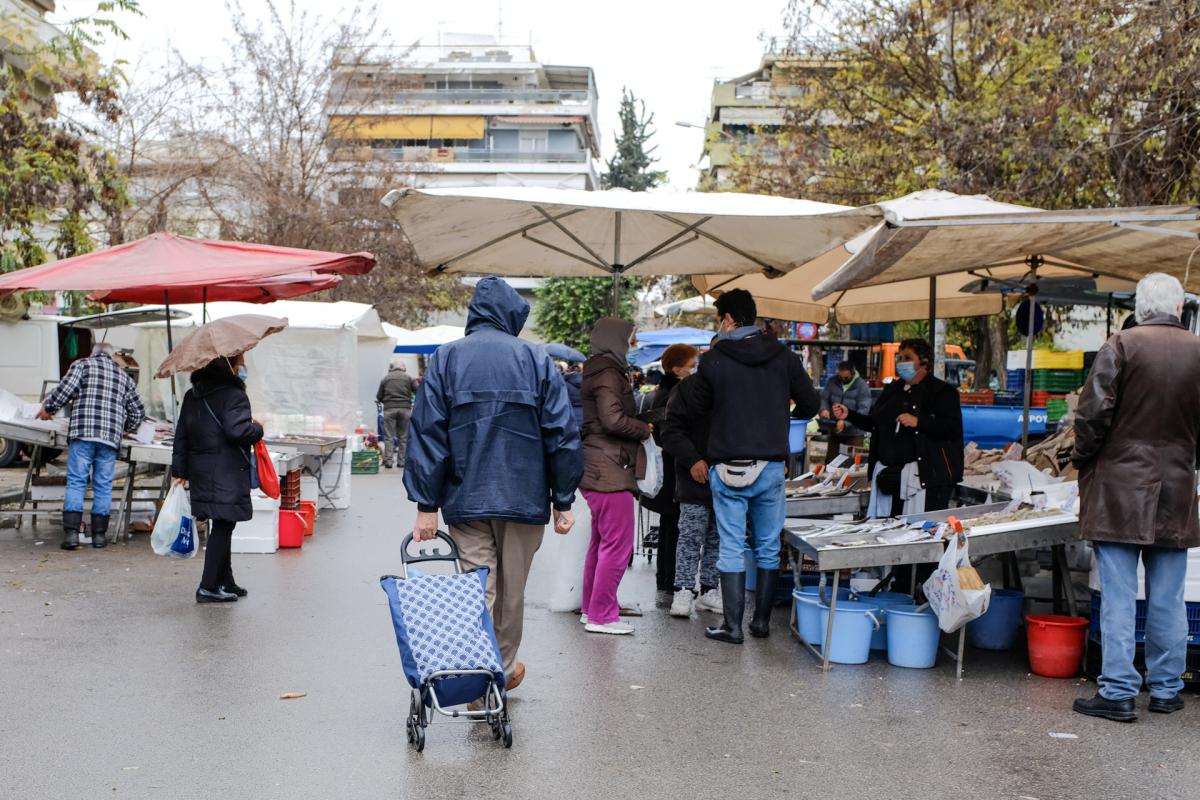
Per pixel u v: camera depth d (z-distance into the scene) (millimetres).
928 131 19031
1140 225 6867
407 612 5402
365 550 11602
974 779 5105
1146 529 5891
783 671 7008
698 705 6227
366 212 36875
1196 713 6195
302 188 34375
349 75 36906
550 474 5855
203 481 8727
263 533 11352
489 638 5453
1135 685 6047
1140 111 14305
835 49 22750
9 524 12891
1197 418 5969
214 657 7082
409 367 34062
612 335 7957
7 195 17297
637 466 8047
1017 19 18578
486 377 5656
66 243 19500
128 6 18016
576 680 6707
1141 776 5172
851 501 9320
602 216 8492
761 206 7926
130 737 5520
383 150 40312
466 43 90312
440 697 5359
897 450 8766
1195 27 13164
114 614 8320
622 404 7863
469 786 4922
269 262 11414
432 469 5586
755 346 7629
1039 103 16031
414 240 8859
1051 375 18328
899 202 8336
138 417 11781
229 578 8938
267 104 34188
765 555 7859
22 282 10773
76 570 10133
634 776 5086
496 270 10109
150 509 12867
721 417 7648
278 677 6637
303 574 10117
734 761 5309
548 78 92062
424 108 72688
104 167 19547
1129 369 5930
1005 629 7598
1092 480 6082
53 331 20438
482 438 5645
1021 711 6191
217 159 30844
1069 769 5254
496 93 85438
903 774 5164
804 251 8773
